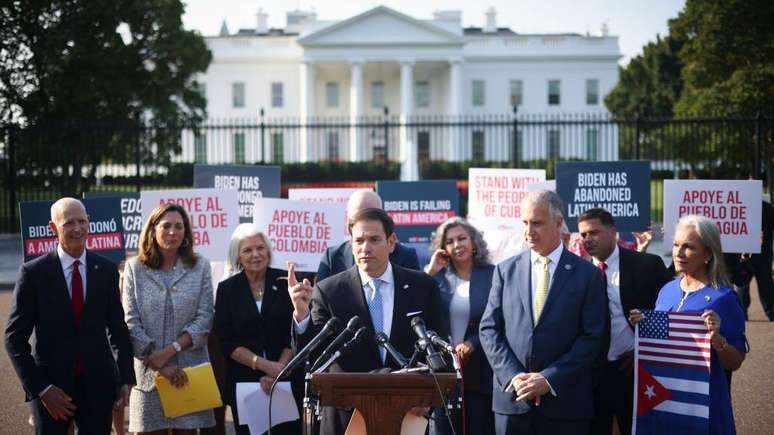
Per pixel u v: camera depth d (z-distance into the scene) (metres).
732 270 9.02
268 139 60.97
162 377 5.45
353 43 58.44
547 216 4.79
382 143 60.56
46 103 30.17
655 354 4.80
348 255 5.96
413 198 9.14
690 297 4.84
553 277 4.80
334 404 3.91
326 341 4.72
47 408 5.08
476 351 5.53
